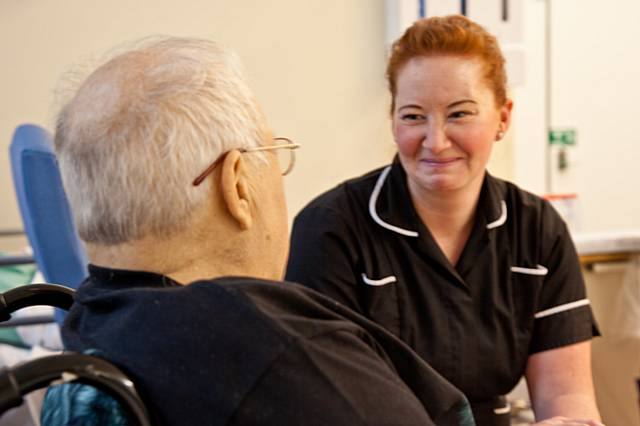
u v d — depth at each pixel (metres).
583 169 3.55
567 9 3.44
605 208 3.60
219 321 0.65
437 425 0.83
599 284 2.31
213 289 0.66
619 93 3.56
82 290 0.75
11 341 1.96
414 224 1.32
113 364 0.65
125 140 0.69
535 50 3.43
